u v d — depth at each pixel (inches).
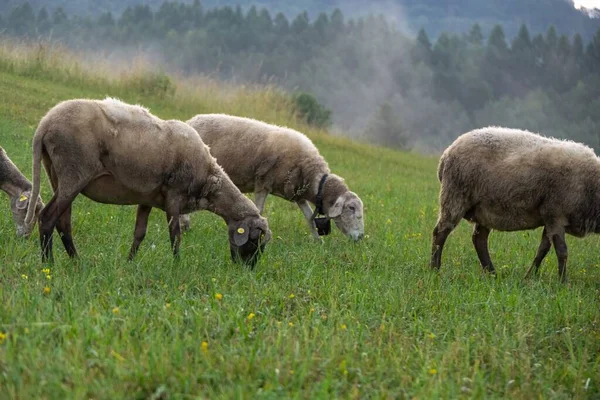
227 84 1750.7
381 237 658.8
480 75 7450.8
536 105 6530.5
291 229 665.6
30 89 1235.2
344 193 637.3
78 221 549.3
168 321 332.8
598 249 687.7
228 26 7421.3
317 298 414.6
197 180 469.1
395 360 322.3
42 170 734.5
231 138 624.4
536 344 376.2
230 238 486.6
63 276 390.9
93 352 287.4
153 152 443.2
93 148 421.7
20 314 317.7
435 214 848.9
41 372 266.5
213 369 289.1
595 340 384.2
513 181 518.0
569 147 524.1
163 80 1535.4
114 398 257.0
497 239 691.4
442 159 550.6
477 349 352.8
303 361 304.7
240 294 402.6
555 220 522.3
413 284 465.7
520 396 305.4
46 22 5064.0
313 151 644.7
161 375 276.2
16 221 527.8
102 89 1457.9
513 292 458.9
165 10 7391.7
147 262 444.1
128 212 612.7
